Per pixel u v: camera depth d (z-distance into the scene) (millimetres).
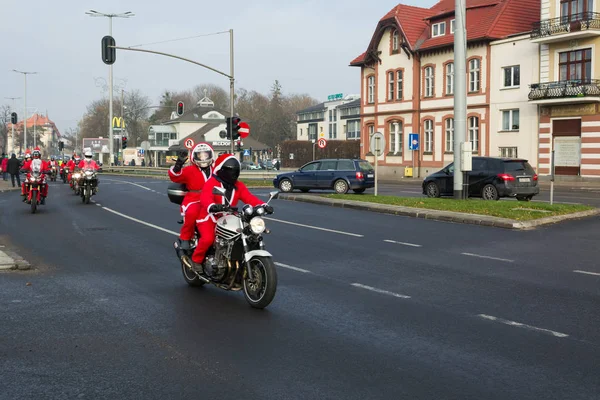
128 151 90062
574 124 37594
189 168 8328
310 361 5395
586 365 5293
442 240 12938
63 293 8109
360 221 16438
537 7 44688
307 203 22422
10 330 6375
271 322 6684
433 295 7996
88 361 5402
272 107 114812
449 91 46625
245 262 7309
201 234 7797
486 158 23000
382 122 53062
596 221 16094
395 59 51250
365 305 7461
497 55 42375
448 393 4652
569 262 10375
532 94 38781
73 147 158250
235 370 5164
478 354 5586
